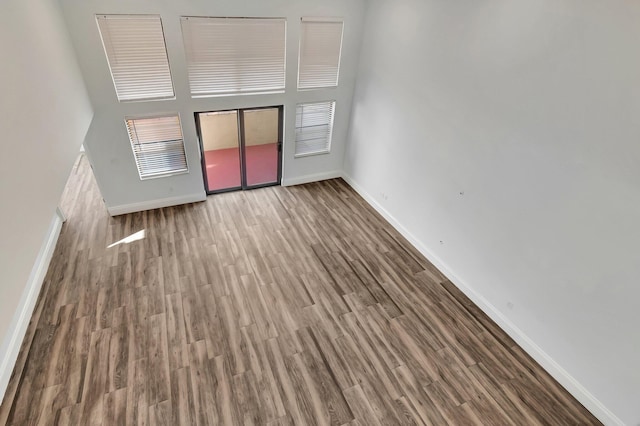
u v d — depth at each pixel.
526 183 3.62
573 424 3.38
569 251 3.35
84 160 7.52
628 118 2.69
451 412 3.42
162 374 3.58
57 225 5.36
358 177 6.97
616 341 3.12
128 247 5.23
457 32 4.05
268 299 4.52
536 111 3.35
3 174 2.13
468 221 4.48
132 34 4.68
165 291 4.53
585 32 2.83
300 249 5.44
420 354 3.96
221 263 5.05
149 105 5.24
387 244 5.68
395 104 5.43
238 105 5.86
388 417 3.35
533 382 3.73
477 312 4.52
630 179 2.76
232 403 3.37
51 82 3.33
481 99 3.92
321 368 3.74
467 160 4.29
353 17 5.75
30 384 3.41
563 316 3.54
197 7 4.78
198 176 6.23
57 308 4.20
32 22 3.07
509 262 4.02
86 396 3.35
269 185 7.15
